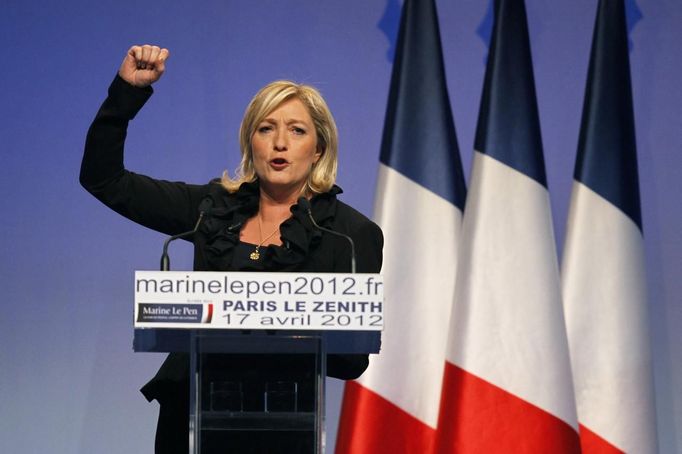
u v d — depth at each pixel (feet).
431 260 37.14
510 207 37.14
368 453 36.29
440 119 38.17
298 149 23.52
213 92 38.50
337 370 22.47
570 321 36.91
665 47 38.70
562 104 38.40
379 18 38.93
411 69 38.50
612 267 37.09
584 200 37.50
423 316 36.86
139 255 38.04
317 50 38.78
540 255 36.88
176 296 18.85
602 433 36.40
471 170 37.70
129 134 38.14
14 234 37.86
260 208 24.04
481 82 38.63
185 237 24.06
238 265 22.76
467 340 36.40
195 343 19.13
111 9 38.81
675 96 38.45
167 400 23.08
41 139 38.27
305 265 22.97
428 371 36.65
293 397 19.11
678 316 37.45
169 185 25.57
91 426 37.24
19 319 37.55
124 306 37.81
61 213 38.04
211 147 38.27
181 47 38.68
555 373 36.27
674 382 37.17
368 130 38.32
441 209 37.47
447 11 38.96
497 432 36.01
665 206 37.88
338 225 23.66
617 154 37.70
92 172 24.14
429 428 36.45
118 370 37.52
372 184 38.04
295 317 18.94
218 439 18.97
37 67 38.50
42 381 37.35
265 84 38.63
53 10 38.70
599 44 38.52
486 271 36.76
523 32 38.52
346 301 19.01
